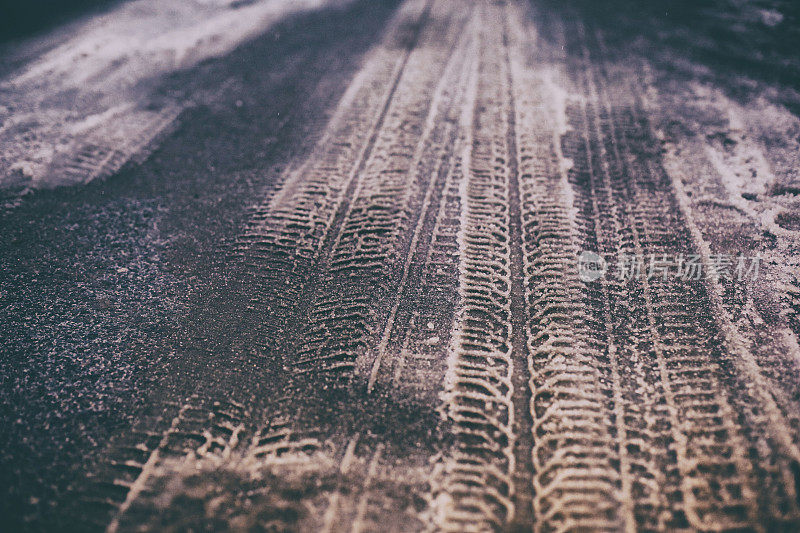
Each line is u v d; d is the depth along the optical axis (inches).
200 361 106.6
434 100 190.2
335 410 97.2
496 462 89.4
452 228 135.9
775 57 205.3
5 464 89.7
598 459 89.0
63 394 100.4
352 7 276.1
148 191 153.6
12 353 108.0
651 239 130.5
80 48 236.1
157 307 118.3
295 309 117.2
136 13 273.4
